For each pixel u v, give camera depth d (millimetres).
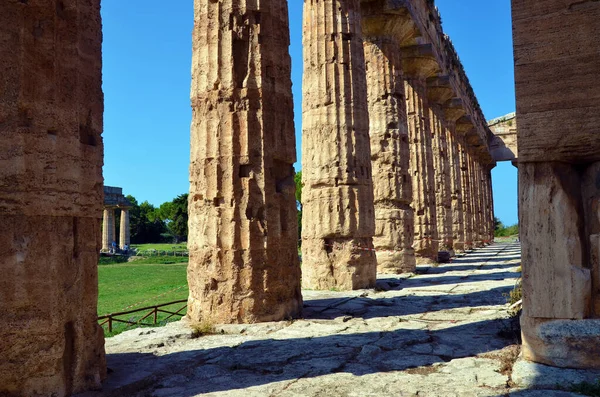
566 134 5629
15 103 4789
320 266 13719
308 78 14281
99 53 5848
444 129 28047
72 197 5172
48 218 4938
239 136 9000
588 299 5594
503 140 46844
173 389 5387
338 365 6109
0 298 4652
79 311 5258
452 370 5738
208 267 8883
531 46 5832
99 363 5516
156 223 79250
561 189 5703
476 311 9656
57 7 5188
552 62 5734
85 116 5559
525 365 5551
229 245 8789
